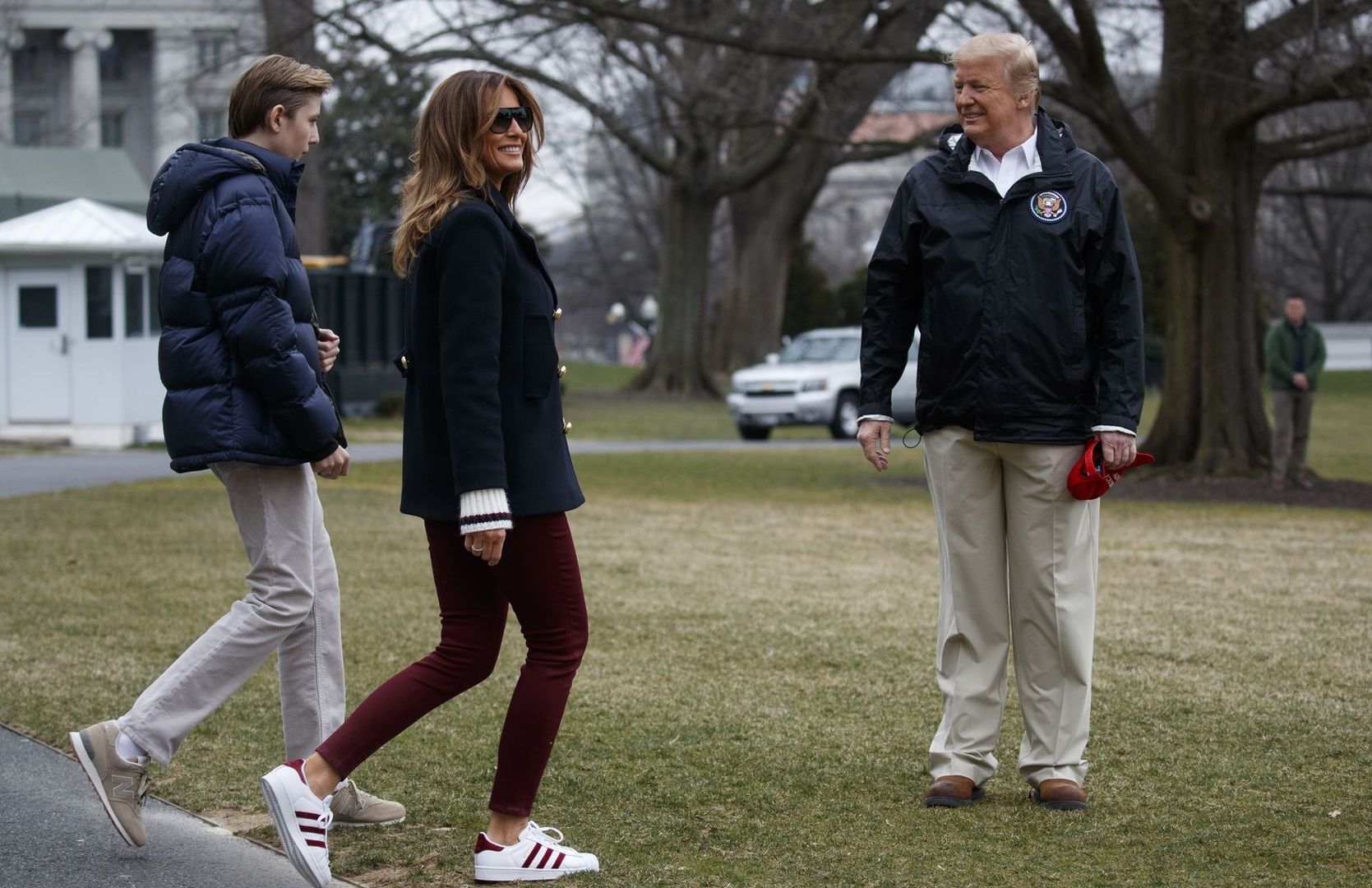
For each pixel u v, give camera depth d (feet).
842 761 34.32
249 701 40.37
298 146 28.09
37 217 137.28
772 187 292.20
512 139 25.25
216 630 27.17
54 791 31.71
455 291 24.35
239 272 26.21
